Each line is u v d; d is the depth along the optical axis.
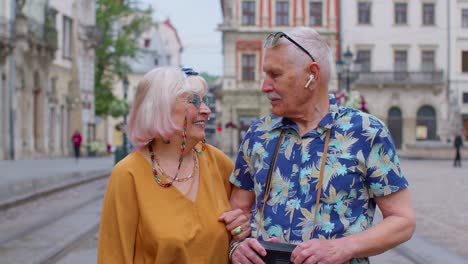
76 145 30.91
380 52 50.69
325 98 2.70
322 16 50.28
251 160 2.81
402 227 2.55
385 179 2.58
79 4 42.84
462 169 26.97
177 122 2.77
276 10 49.69
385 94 50.38
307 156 2.62
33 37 33.53
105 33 48.94
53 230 8.65
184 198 2.77
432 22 50.94
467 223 9.63
